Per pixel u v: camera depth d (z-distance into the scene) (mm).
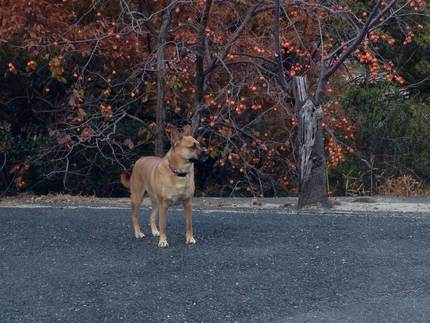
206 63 13398
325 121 13922
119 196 15828
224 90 12633
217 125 13922
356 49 12211
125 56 13914
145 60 13648
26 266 7414
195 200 12102
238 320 5793
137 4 13930
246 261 7340
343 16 12516
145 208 10750
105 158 14539
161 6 13531
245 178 15406
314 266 7121
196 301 6227
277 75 12555
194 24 13398
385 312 5883
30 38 13180
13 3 12852
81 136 13664
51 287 6711
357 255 7473
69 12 13875
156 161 8414
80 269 7254
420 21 17625
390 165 15453
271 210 10523
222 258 7484
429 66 18922
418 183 14461
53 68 12672
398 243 7922
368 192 14602
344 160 14492
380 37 15117
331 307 6023
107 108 13672
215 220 9445
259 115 13711
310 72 13391
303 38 13906
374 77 14656
